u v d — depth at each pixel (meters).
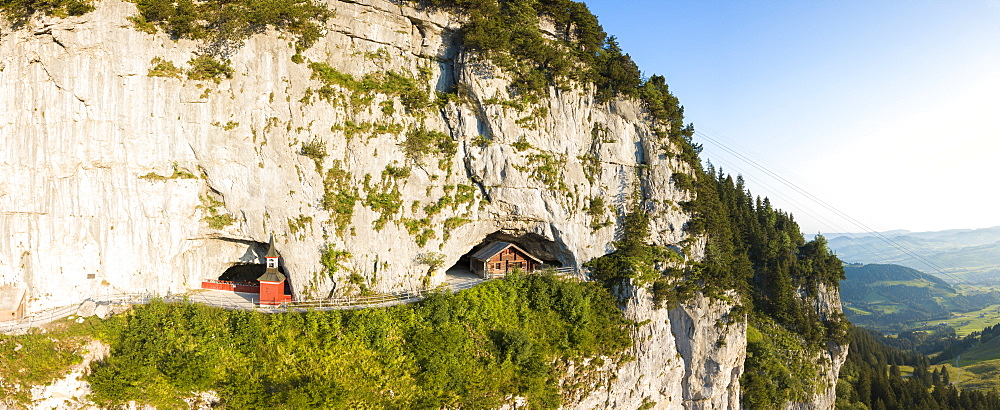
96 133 49.06
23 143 48.28
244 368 44.22
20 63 47.75
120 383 42.66
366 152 54.00
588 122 61.59
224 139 51.28
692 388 60.28
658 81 65.50
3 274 48.81
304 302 51.91
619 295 57.91
